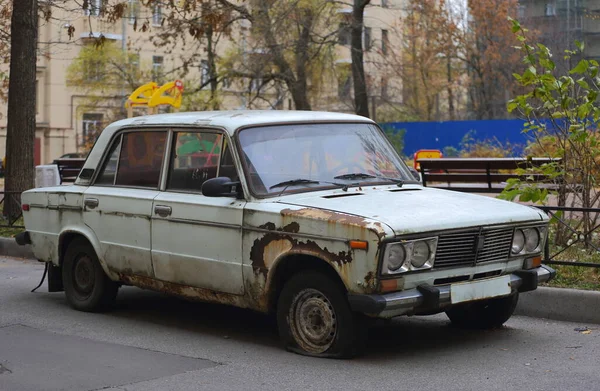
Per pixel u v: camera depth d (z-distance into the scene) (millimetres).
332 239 6246
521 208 7035
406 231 6082
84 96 41594
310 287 6527
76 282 8758
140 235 7801
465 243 6453
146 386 5902
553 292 8000
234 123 7250
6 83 22156
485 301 7230
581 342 7039
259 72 29750
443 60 49125
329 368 6270
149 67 40719
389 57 43938
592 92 9031
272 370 6273
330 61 31516
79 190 8531
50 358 6754
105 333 7707
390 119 47156
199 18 20375
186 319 8289
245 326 7941
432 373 6098
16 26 15281
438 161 14367
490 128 36875
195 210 7273
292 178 7082
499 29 46875
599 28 47406
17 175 15125
